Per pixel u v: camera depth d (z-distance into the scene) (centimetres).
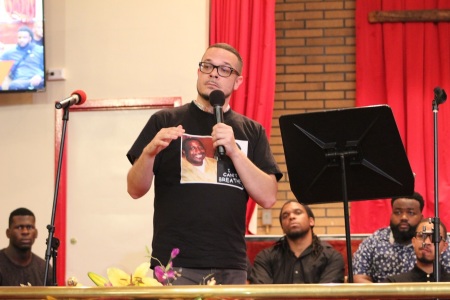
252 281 589
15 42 718
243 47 733
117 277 266
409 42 759
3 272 613
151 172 354
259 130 383
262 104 729
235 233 360
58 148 725
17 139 734
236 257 357
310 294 239
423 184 734
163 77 726
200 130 371
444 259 546
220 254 352
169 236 354
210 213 355
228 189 361
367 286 238
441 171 736
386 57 761
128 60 731
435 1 764
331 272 581
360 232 742
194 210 354
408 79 752
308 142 366
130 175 359
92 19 739
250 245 650
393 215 585
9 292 247
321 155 367
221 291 241
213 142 349
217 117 359
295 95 799
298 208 597
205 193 357
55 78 732
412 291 236
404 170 364
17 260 622
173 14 732
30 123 735
